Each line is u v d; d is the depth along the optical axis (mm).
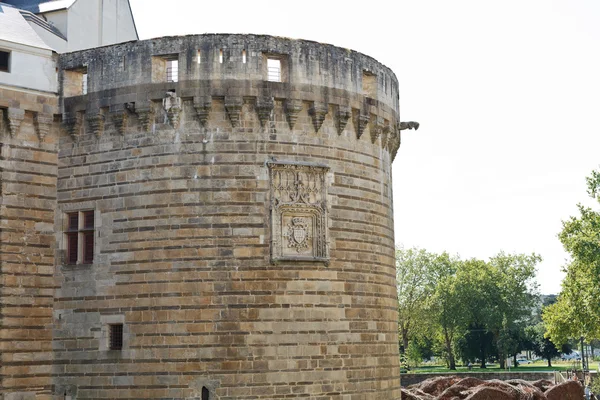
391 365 38969
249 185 35719
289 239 35906
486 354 144625
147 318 35094
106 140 37125
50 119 37906
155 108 36500
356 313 37125
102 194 36812
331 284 36438
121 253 35969
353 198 38031
